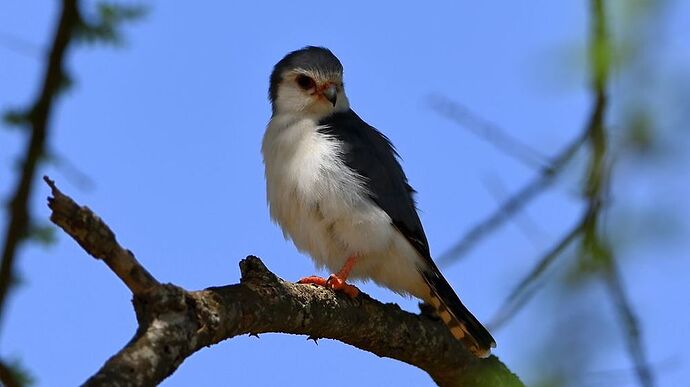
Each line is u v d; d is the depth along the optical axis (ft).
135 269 26.04
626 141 18.74
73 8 18.44
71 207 24.38
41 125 17.95
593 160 20.99
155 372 25.08
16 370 20.98
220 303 28.60
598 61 18.10
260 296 31.09
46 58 18.24
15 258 17.48
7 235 17.51
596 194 20.85
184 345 26.40
